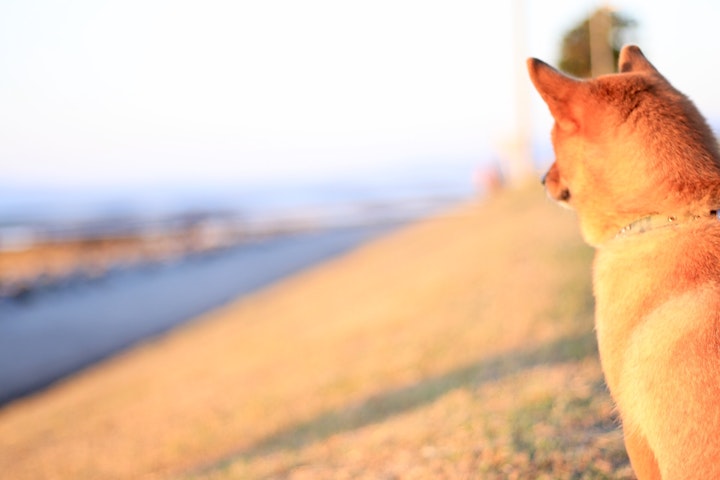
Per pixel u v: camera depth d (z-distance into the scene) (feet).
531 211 58.90
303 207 225.15
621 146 8.56
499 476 12.91
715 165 8.31
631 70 9.68
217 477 18.85
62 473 25.88
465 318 29.30
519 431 14.83
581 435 13.84
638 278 8.07
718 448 6.86
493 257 40.73
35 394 44.34
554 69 8.93
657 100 8.64
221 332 50.01
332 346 33.24
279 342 39.19
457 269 41.88
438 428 16.76
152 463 24.11
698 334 7.34
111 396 37.42
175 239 135.44
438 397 20.43
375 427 19.44
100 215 272.51
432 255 55.67
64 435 31.65
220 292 76.69
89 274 95.91
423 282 42.52
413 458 15.14
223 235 138.82
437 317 31.42
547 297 28.12
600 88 8.79
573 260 33.37
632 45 9.84
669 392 7.32
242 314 57.26
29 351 55.42
